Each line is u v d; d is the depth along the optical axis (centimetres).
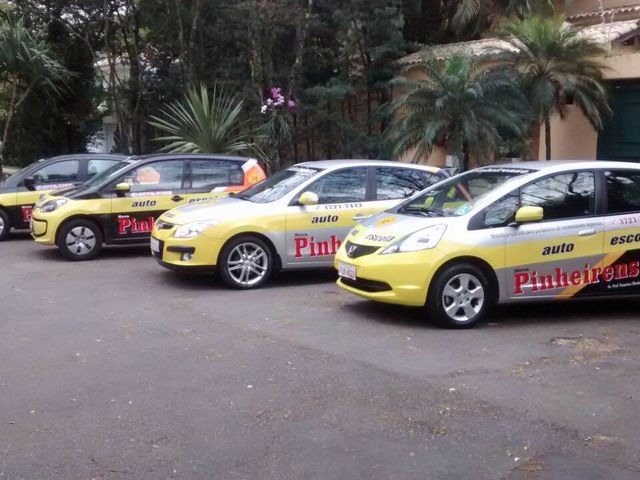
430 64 1552
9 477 447
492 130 1494
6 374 635
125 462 466
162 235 1001
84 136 2433
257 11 1959
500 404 559
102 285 1023
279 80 2061
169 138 1838
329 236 1016
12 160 2380
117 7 2202
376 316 832
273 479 442
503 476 446
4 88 2266
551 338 746
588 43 1518
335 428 515
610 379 617
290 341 730
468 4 2167
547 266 795
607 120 1647
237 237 978
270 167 1972
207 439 498
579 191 816
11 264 1202
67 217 1221
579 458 470
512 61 1560
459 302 777
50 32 2258
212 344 721
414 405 557
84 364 661
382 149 1861
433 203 848
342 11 1983
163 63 2272
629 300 924
